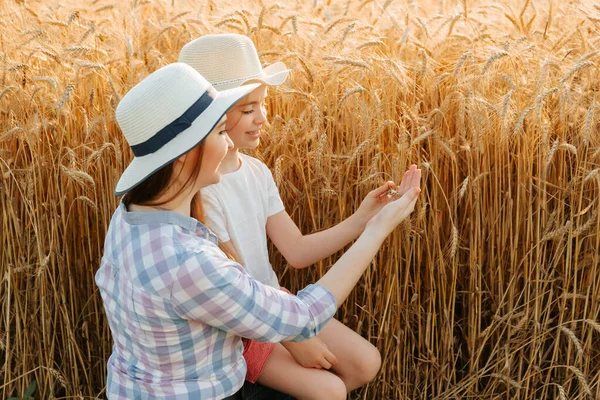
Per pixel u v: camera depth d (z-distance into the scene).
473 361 2.88
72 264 3.03
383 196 2.33
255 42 3.39
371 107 2.81
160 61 3.22
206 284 1.61
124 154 2.95
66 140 2.99
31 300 2.96
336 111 2.89
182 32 3.72
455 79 2.89
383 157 2.84
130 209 1.72
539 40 3.40
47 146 3.03
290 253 2.43
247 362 2.14
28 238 2.93
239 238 2.25
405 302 2.84
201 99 1.66
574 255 2.81
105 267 1.76
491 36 3.44
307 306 1.79
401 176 2.65
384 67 2.84
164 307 1.63
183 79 1.65
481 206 2.80
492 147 2.82
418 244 2.76
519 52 3.03
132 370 1.77
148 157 1.65
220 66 2.29
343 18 3.35
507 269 2.87
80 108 3.00
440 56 3.25
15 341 2.97
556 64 2.82
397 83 2.83
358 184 2.76
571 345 2.81
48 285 2.98
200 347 1.72
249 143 2.28
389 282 2.74
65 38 3.59
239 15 3.53
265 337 1.72
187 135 1.62
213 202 2.17
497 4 3.88
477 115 2.60
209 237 1.79
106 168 2.92
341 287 1.86
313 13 4.27
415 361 2.96
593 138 2.73
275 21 3.81
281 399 2.32
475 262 2.75
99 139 2.98
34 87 3.11
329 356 2.16
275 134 2.83
